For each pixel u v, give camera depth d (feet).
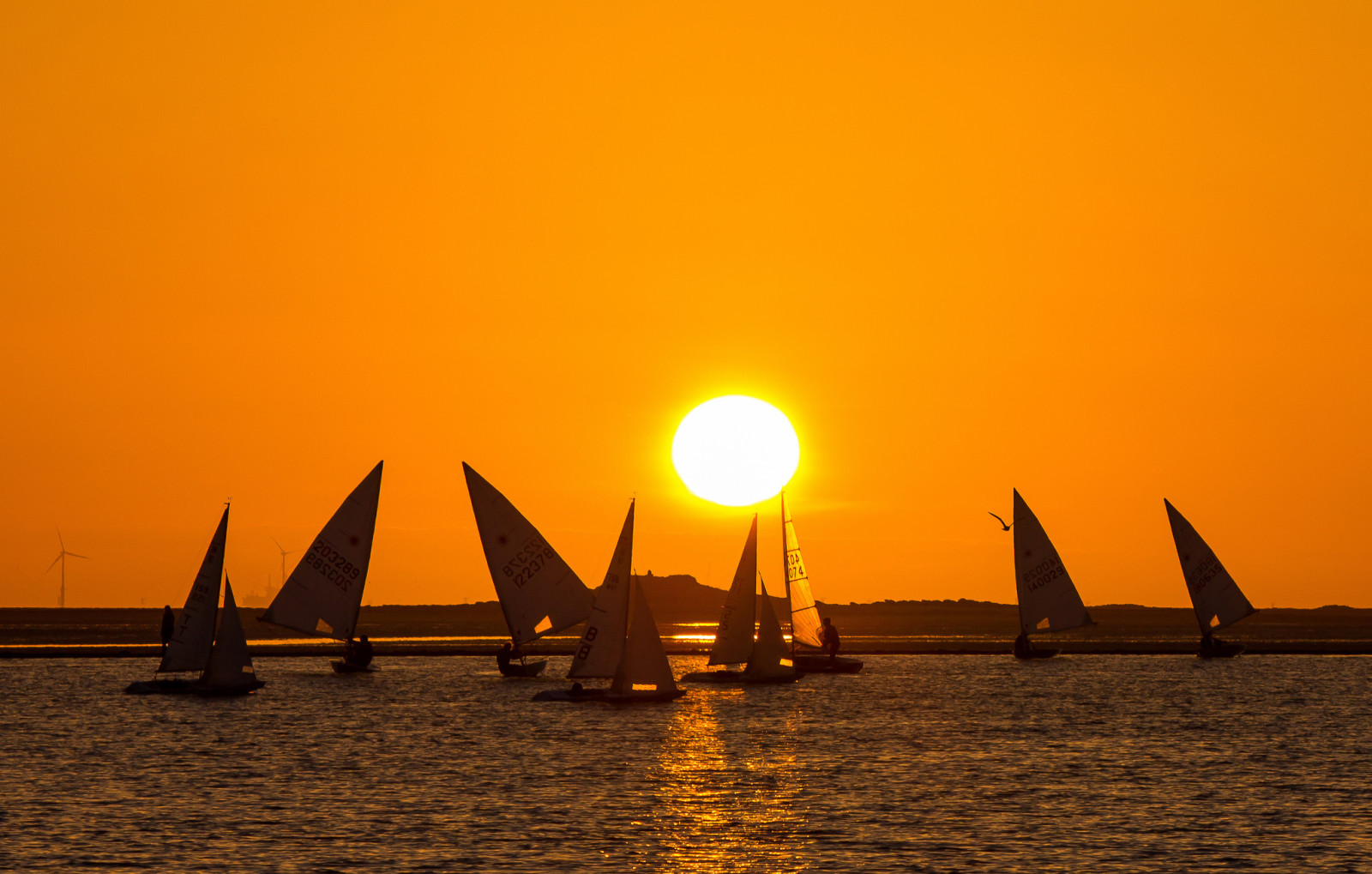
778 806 530.27
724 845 466.29
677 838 476.13
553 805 533.14
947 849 460.55
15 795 549.54
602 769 614.34
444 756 652.89
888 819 506.89
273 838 474.49
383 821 502.79
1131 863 443.73
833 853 454.40
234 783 578.25
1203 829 490.90
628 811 520.42
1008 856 451.12
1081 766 626.64
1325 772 611.47
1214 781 588.91
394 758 645.10
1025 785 576.61
